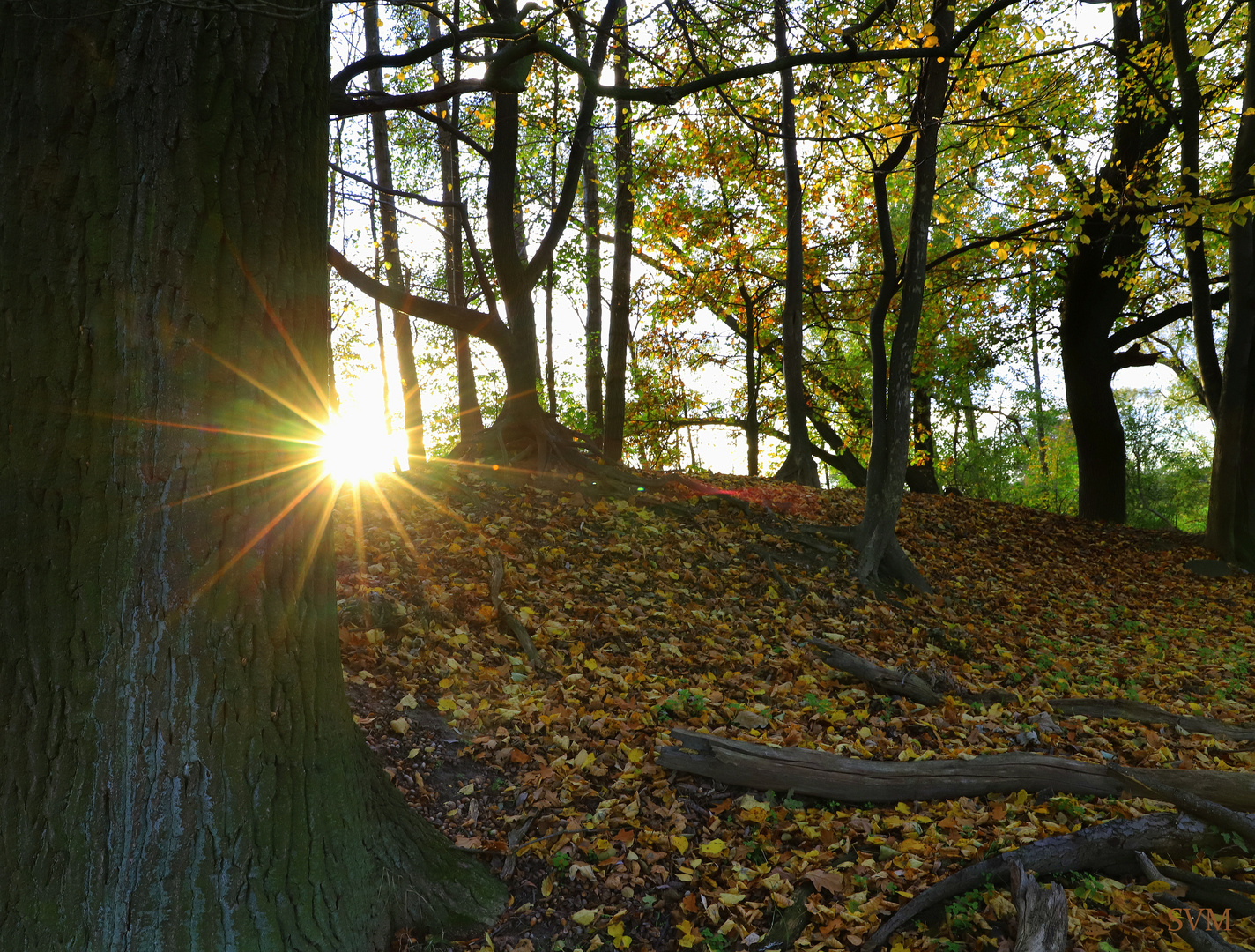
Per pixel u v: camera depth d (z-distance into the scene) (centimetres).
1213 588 1269
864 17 973
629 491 1020
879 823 429
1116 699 643
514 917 353
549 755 463
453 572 684
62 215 252
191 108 258
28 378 255
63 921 258
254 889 274
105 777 261
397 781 415
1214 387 1395
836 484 3112
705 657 643
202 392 262
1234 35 1403
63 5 251
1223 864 387
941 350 1988
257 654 279
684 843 396
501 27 537
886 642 780
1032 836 407
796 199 1602
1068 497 2688
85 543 259
